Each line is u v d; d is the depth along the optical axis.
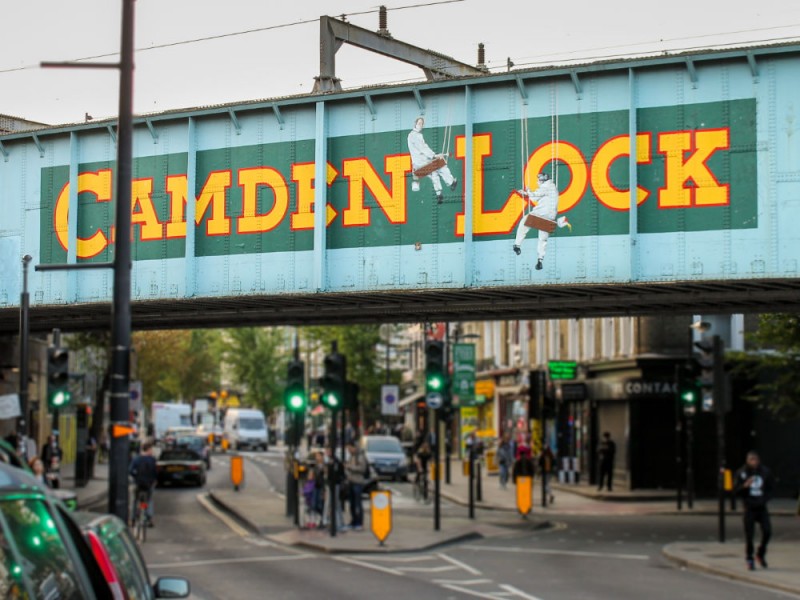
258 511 33.22
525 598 17.44
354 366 68.81
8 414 24.16
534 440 49.31
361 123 23.39
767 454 42.00
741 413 42.12
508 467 46.50
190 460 47.06
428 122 22.83
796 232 20.27
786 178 20.36
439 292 23.08
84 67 12.55
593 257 21.48
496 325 64.62
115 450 12.59
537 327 56.41
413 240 22.89
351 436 54.22
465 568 21.48
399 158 23.02
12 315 28.88
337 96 23.31
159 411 84.31
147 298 25.25
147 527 29.55
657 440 42.91
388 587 18.67
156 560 22.59
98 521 7.13
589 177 21.56
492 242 22.30
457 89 22.58
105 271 25.97
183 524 31.02
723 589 18.73
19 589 5.27
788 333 34.03
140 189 25.38
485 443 59.12
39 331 35.31
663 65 21.02
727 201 20.66
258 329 102.25
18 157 26.97
